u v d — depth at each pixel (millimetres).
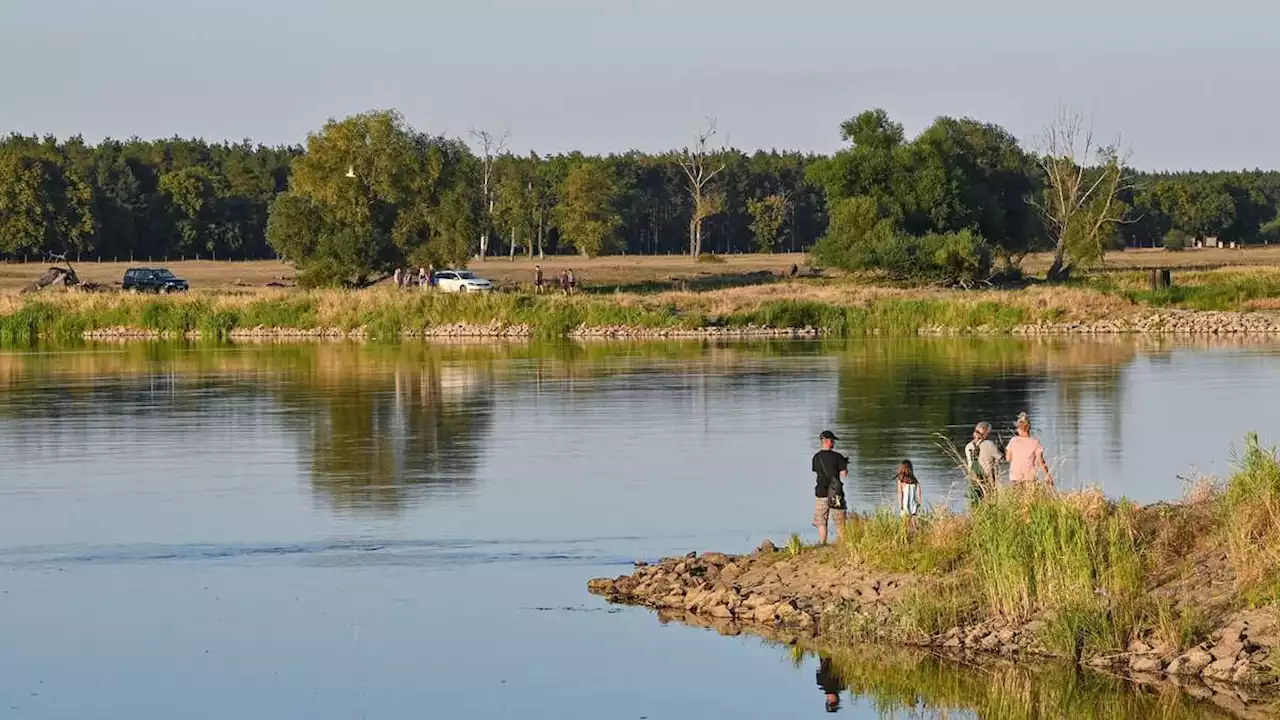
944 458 64938
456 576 45875
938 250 197625
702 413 84375
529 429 78375
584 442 73125
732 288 196750
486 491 59281
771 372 109875
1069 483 58094
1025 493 41094
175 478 63000
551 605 42500
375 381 106625
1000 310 159250
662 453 69000
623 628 40219
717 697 35031
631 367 116750
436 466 65812
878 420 79312
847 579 41656
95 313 172125
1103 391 92562
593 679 36250
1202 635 35688
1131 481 58781
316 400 93625
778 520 52906
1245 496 40500
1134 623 36531
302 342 156000
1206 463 62969
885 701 34656
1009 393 91938
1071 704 33656
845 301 171875
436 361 125688
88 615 42000
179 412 87375
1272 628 35094
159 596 43969
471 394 96625
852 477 60188
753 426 78188
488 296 170500
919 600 38719
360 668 37188
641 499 57188
